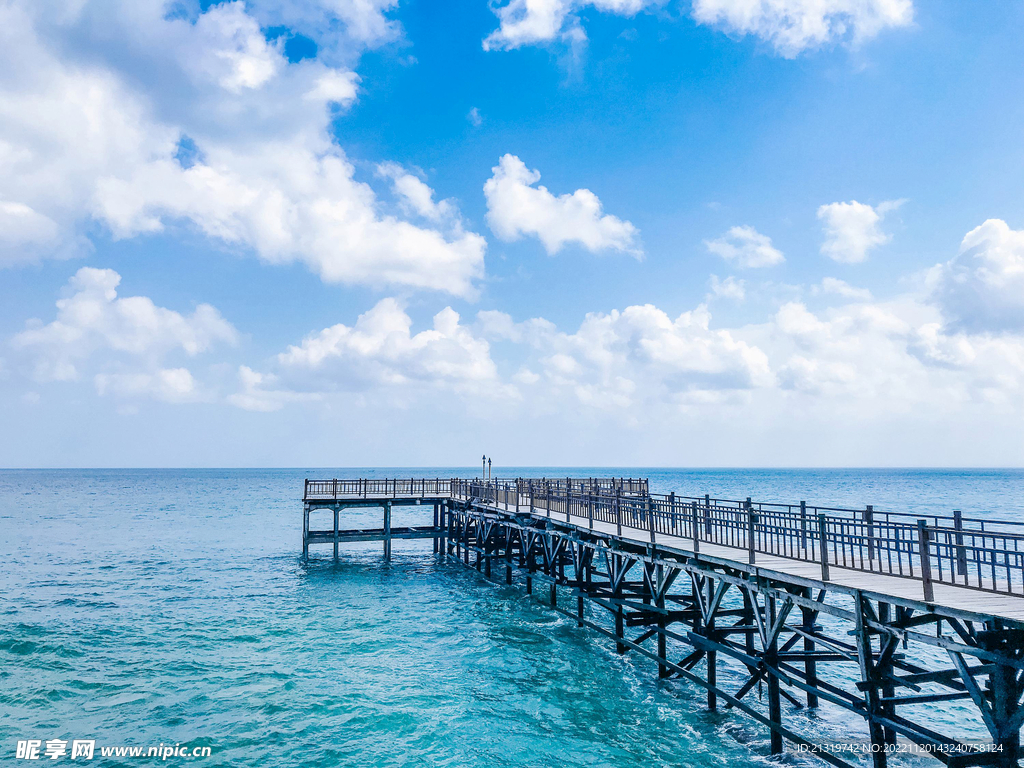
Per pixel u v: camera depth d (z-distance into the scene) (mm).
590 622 23234
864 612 11109
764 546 15359
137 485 187125
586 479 34000
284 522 70875
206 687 17953
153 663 20000
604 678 18422
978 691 9352
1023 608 9438
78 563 40281
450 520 40219
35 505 96625
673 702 16562
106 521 70438
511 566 31375
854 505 81062
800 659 13602
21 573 36469
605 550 20688
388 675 18906
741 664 19688
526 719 15656
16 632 23188
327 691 17625
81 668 19453
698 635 16156
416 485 41750
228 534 57500
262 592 31234
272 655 20953
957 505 82000
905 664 12695
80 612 26703
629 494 33375
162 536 55750
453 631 23812
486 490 34594
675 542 17734
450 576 35250
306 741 14555
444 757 13742
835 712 15812
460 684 18062
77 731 15070
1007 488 140125
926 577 10336
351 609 27531
